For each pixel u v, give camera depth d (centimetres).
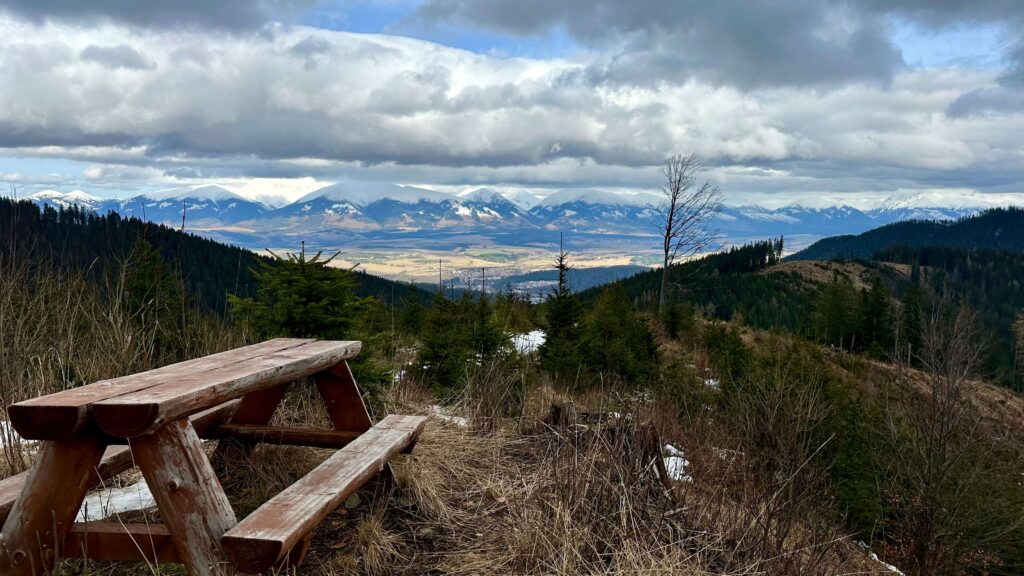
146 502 331
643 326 1304
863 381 1373
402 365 760
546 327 1088
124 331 514
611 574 318
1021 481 1115
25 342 489
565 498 367
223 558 218
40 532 222
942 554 1015
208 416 354
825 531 423
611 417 516
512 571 320
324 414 490
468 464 452
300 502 250
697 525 387
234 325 575
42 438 212
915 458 1088
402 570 312
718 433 650
